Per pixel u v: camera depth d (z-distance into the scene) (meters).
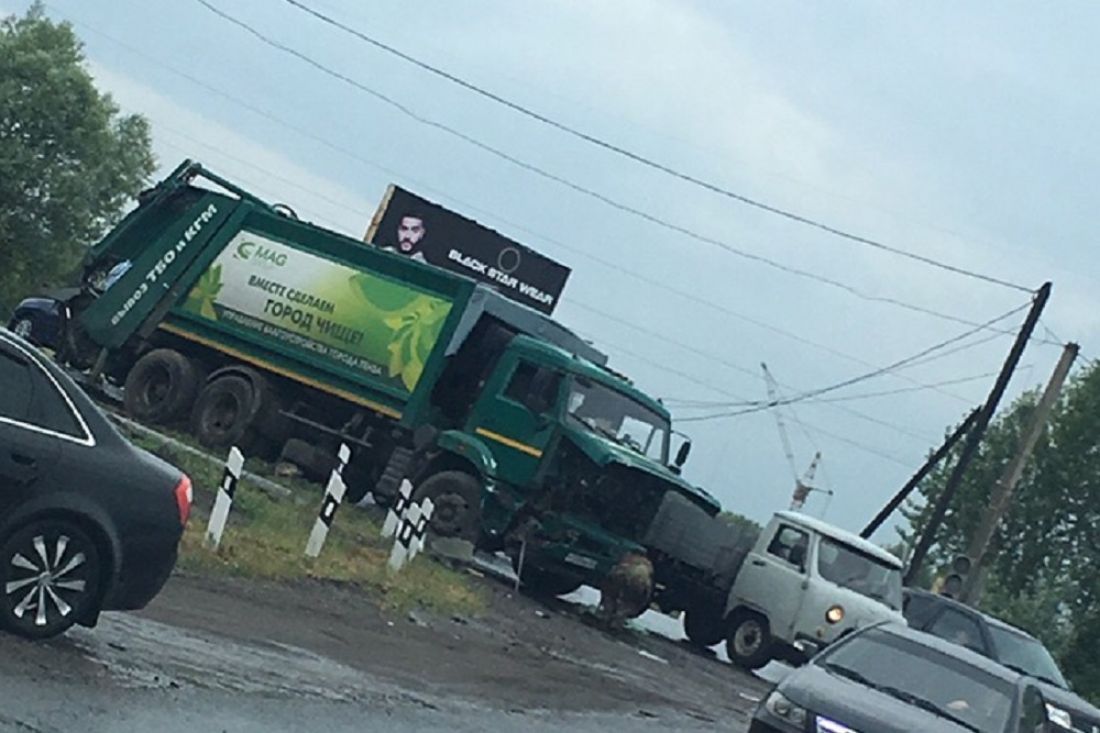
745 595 26.47
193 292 28.03
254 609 15.15
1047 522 64.62
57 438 10.90
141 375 27.77
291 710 11.48
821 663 13.80
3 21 70.88
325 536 19.64
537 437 25.08
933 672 13.72
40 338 35.75
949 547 66.12
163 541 11.31
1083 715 20.25
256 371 27.36
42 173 68.38
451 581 22.12
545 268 50.97
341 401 26.84
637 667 21.05
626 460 24.88
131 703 10.23
